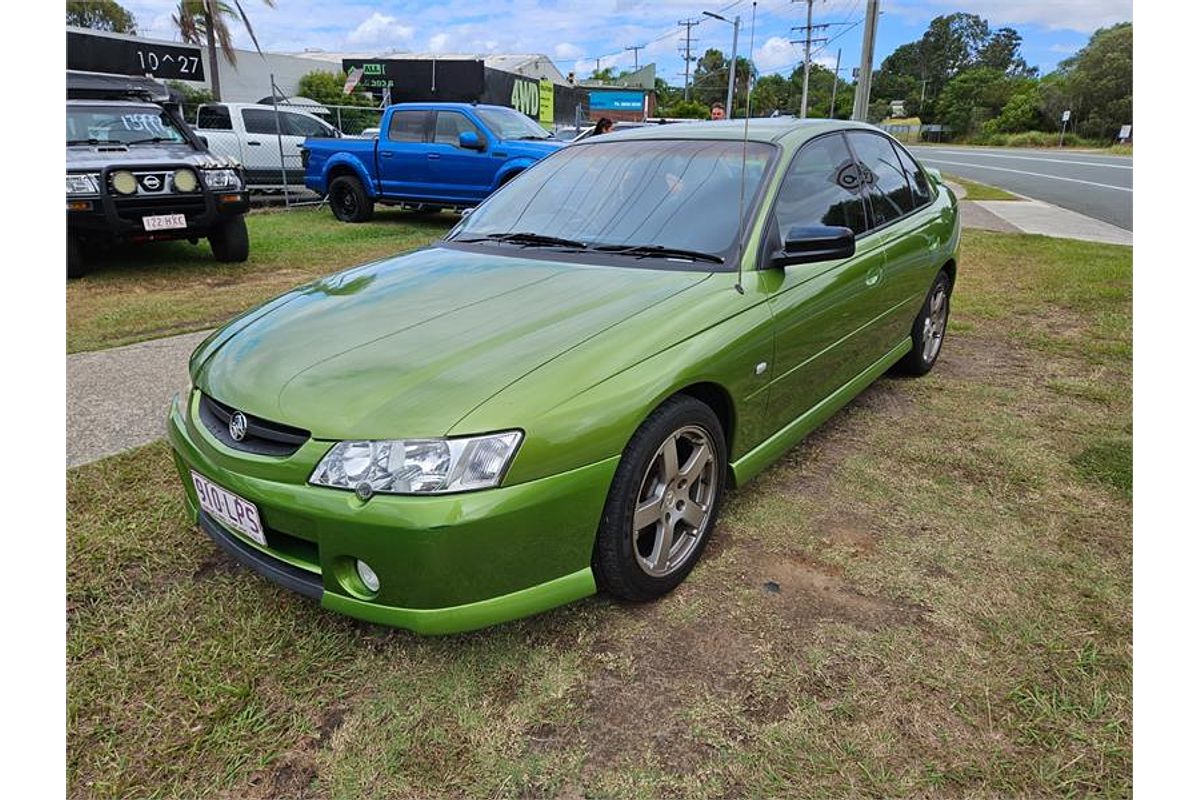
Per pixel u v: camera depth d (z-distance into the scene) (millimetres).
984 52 102688
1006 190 19078
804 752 1883
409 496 1879
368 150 11328
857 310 3369
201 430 2289
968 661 2184
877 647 2242
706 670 2158
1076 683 2094
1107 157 39781
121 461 3395
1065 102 66812
